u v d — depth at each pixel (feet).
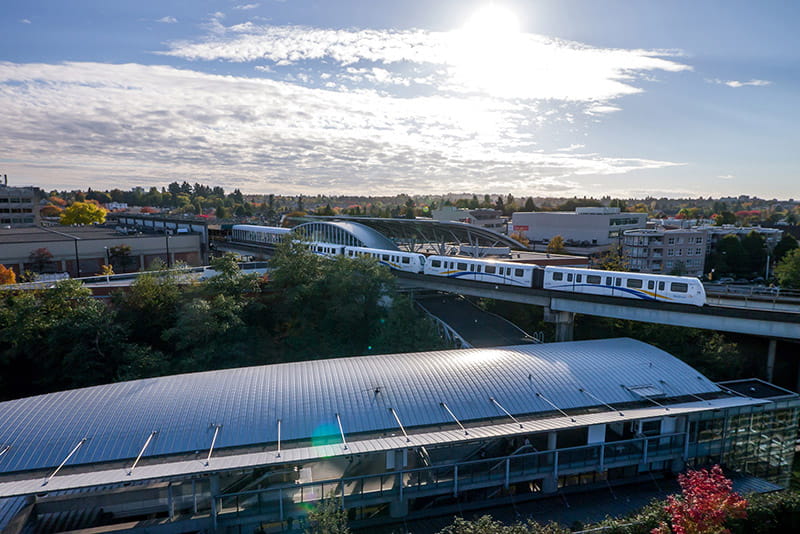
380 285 188.03
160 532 87.25
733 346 184.65
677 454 110.42
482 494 104.53
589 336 207.31
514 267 206.80
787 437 116.57
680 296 167.22
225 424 98.27
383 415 103.81
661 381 121.29
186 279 190.70
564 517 98.07
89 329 149.48
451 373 118.62
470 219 589.32
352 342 181.37
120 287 200.44
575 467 103.86
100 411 101.04
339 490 93.97
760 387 126.82
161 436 94.58
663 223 608.19
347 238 301.43
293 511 90.38
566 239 497.87
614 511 99.66
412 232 361.51
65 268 341.82
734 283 368.89
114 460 89.15
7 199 538.06
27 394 150.61
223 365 156.76
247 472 93.25
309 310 184.96
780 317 149.89
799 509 83.56
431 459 103.71
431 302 244.42
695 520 65.41
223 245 422.41
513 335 197.57
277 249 199.72
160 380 115.44
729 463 113.91
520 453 105.19
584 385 117.80
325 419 101.35
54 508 88.43
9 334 148.46
